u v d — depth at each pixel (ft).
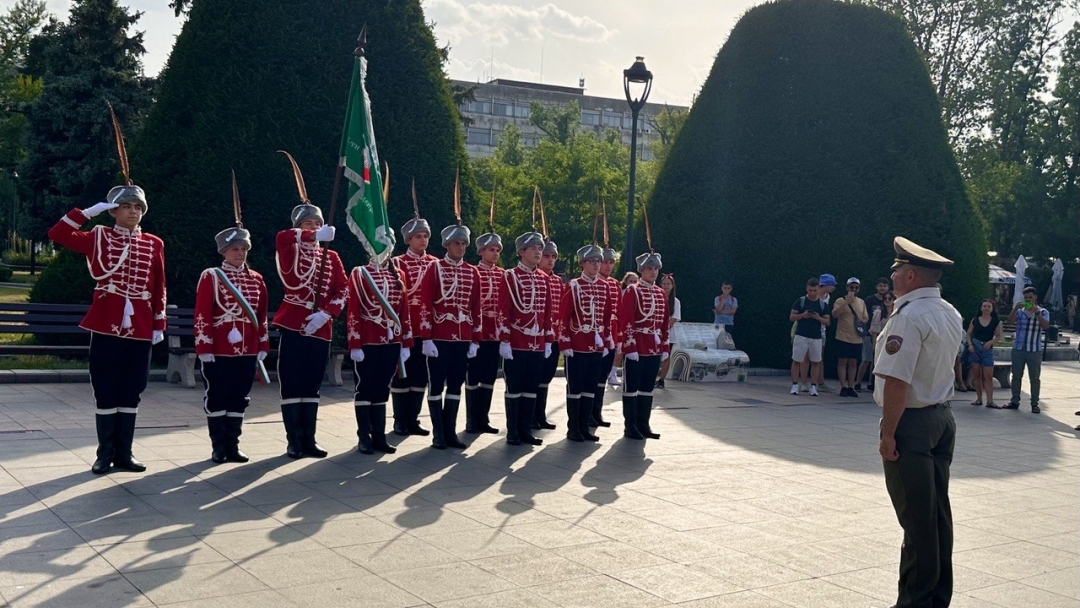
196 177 49.11
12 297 100.12
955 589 20.40
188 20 51.16
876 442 38.78
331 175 51.19
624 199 131.23
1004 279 126.31
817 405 50.98
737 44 70.23
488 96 340.80
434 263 33.32
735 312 65.16
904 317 17.87
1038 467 35.35
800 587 19.74
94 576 18.17
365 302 31.17
